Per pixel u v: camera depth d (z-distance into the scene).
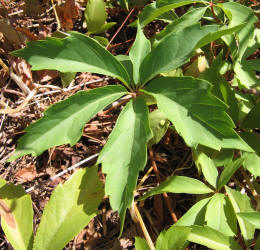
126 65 0.28
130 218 0.27
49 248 0.22
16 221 0.23
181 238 0.20
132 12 0.35
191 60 0.32
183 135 0.21
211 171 0.24
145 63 0.24
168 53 0.23
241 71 0.28
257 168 0.24
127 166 0.21
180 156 0.30
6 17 0.33
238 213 0.21
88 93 0.22
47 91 0.31
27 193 0.25
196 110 0.21
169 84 0.23
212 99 0.21
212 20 0.30
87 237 0.26
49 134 0.22
